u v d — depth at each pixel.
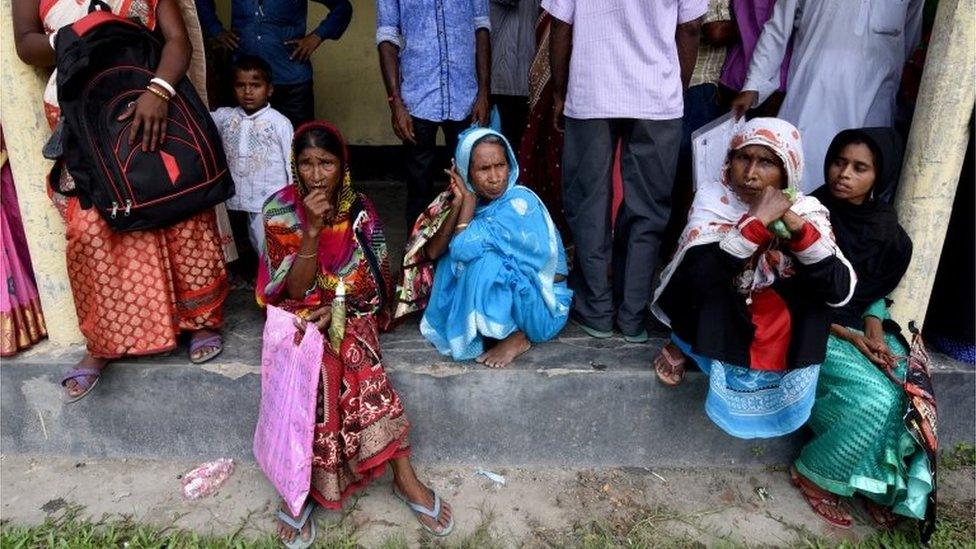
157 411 2.62
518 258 2.48
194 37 2.53
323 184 2.26
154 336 2.40
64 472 2.64
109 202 2.18
